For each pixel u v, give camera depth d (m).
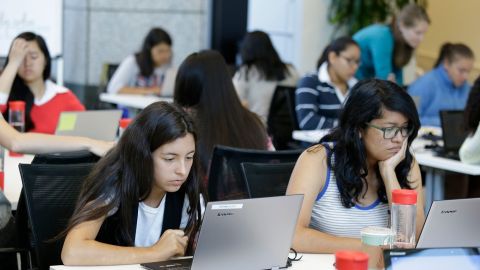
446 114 4.88
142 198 2.65
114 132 4.21
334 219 2.88
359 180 2.83
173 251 2.52
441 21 9.14
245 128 3.83
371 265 2.26
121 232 2.64
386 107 2.73
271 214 2.29
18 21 7.26
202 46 8.76
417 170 2.99
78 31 8.41
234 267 2.29
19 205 3.09
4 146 3.53
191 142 2.60
